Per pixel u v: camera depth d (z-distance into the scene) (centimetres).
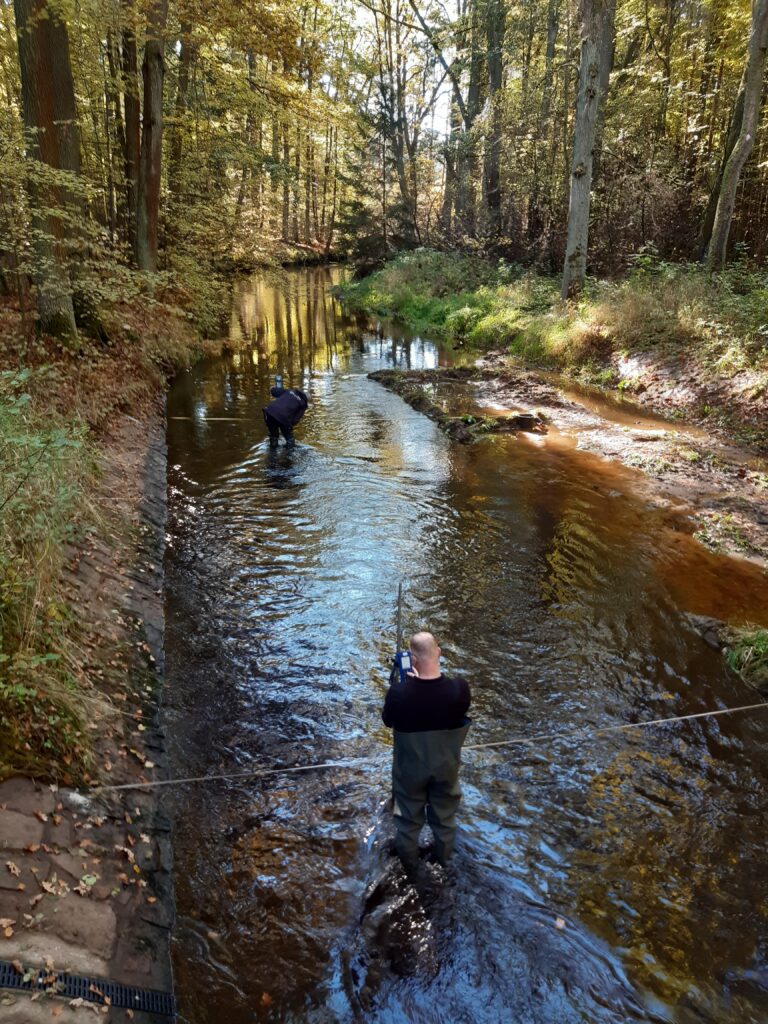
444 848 364
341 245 4291
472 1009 294
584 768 438
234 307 2827
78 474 651
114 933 300
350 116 1684
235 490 909
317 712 490
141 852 353
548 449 1095
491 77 2655
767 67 1955
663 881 358
